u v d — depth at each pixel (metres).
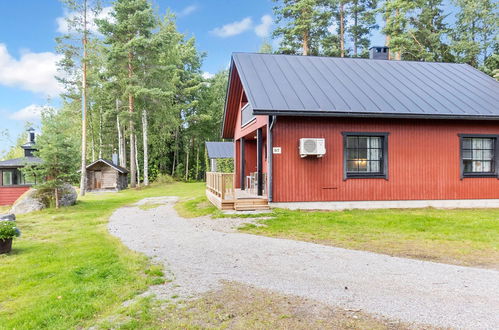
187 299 3.75
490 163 11.60
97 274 4.68
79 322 3.26
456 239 6.55
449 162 11.23
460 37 25.41
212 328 3.07
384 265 4.94
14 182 19.72
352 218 8.88
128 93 25.41
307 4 26.53
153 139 32.94
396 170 10.95
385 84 12.16
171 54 32.25
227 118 16.95
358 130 10.74
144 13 24.77
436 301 3.61
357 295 3.80
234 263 5.15
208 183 14.31
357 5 30.50
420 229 7.50
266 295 3.83
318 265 4.98
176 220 9.81
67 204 14.71
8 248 6.21
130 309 3.47
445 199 11.16
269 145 10.25
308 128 10.48
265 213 9.56
